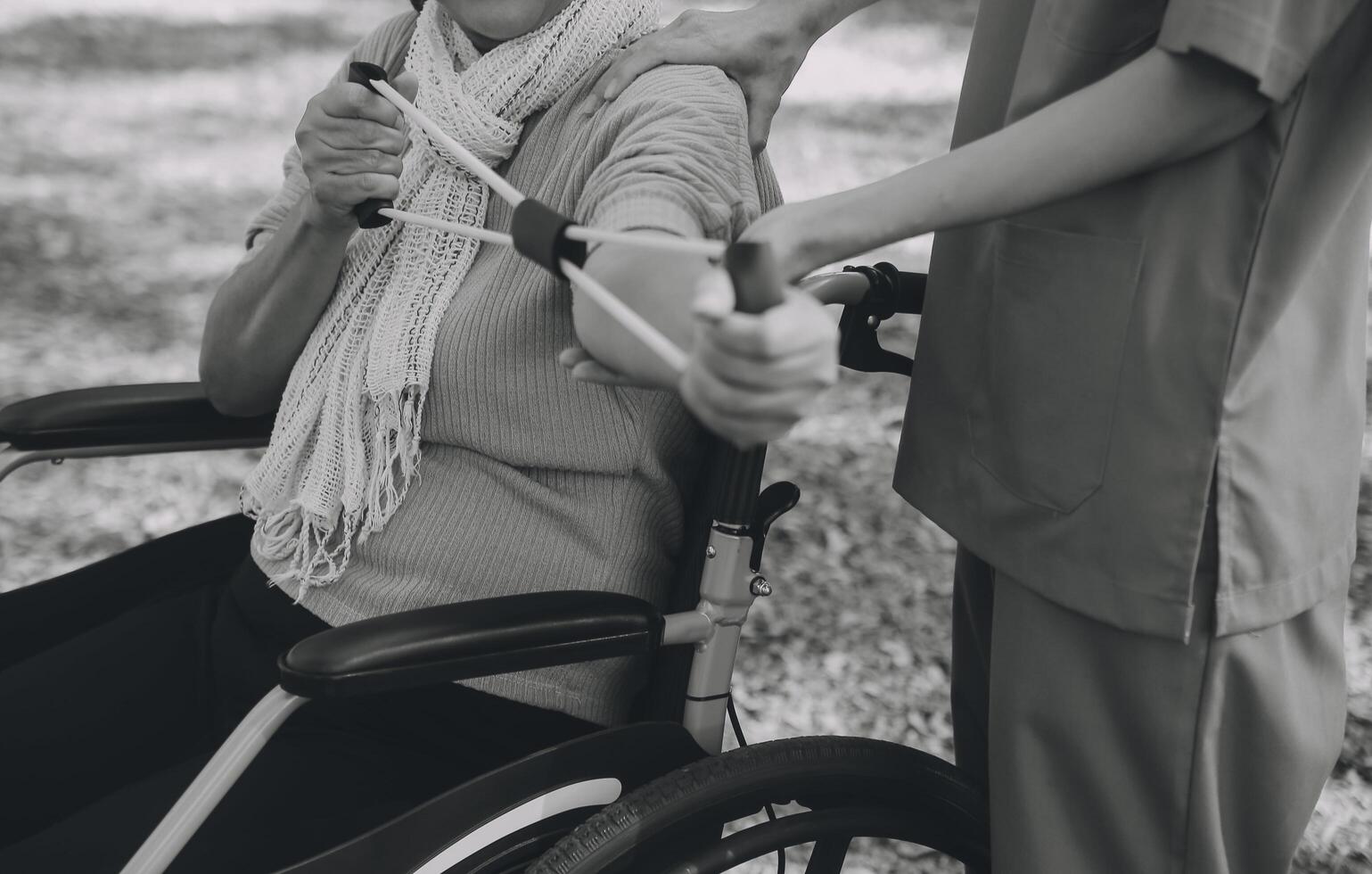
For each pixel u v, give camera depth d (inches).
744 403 27.4
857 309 48.6
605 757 44.8
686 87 45.0
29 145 222.4
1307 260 37.7
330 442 49.9
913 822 49.3
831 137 212.1
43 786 52.1
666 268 34.7
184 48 290.8
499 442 47.2
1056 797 43.1
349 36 305.7
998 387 43.1
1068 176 36.0
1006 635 43.8
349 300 51.5
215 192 202.2
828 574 108.6
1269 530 39.7
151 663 55.3
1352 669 93.2
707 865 44.5
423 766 47.4
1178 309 38.2
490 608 41.3
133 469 124.6
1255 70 33.9
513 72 48.4
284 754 47.2
